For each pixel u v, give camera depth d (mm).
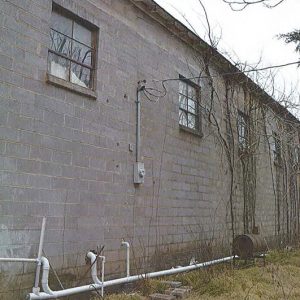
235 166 12320
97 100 7172
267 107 13922
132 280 7164
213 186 10930
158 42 9180
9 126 5598
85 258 6633
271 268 8953
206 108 10930
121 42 7957
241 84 12594
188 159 9883
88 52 7262
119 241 7406
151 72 8797
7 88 5609
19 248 5605
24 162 5762
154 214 8438
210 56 11039
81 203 6660
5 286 5383
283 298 6465
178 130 9578
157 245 8445
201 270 8070
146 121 8445
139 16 8586
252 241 9305
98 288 6422
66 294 5871
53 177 6195
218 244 10750
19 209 5645
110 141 7391
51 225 6102
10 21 5738
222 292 6754
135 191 7938
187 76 10219
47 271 5625
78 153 6672
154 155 8609
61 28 6746
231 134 11828
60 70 6641
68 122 6539
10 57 5688
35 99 6008
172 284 7145
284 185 16375
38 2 6215
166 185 8922
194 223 9867
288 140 15617
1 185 5430
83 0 7109
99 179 7059
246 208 12625
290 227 16578
